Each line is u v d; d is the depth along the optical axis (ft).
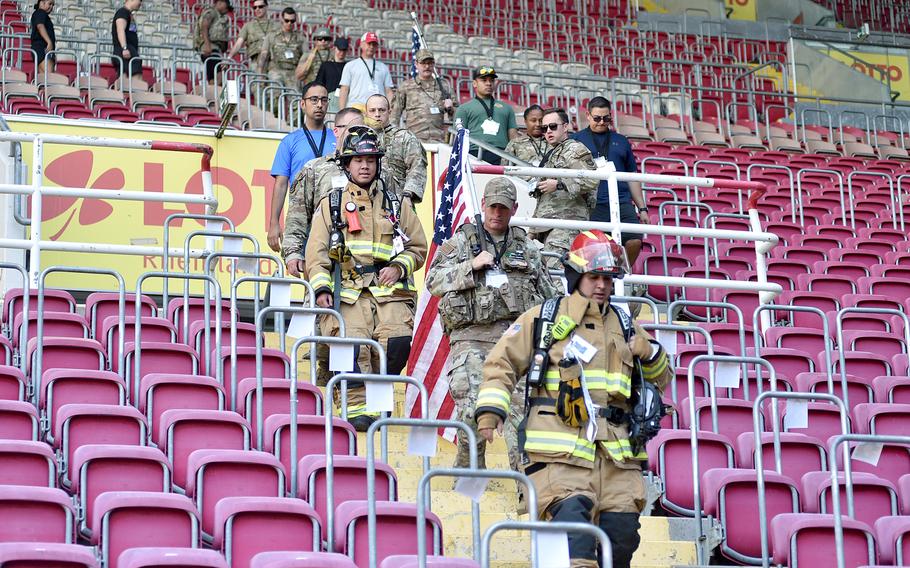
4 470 28.40
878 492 33.65
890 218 74.02
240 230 52.80
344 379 30.04
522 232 33.83
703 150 88.22
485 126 63.46
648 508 35.58
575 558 26.76
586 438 27.48
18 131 51.96
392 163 42.91
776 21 130.93
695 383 40.98
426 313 38.70
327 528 28.84
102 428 31.24
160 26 101.35
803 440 35.70
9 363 36.52
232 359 35.81
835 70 108.68
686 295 54.80
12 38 88.74
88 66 82.69
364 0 122.21
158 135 52.75
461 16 123.75
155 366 36.52
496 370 27.86
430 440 28.09
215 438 31.83
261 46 84.43
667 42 126.62
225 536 27.07
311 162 40.45
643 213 53.57
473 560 27.96
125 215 51.72
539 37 123.75
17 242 41.16
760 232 44.78
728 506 32.68
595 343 28.02
